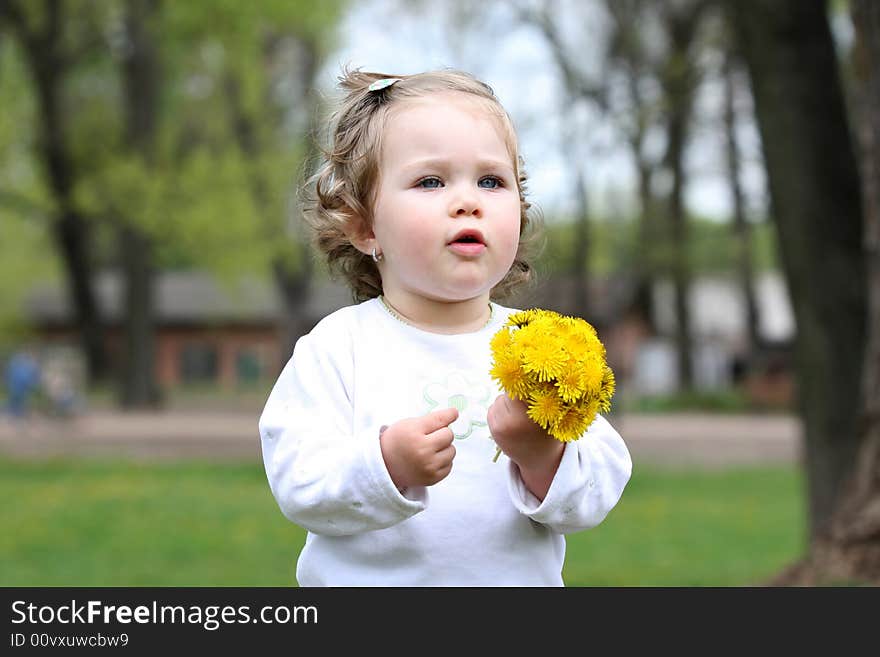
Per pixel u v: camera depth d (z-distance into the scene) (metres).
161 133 34.84
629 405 38.34
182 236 32.19
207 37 32.62
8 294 53.31
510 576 2.52
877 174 7.48
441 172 2.55
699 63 27.83
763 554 11.38
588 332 2.36
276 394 2.69
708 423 32.50
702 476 19.98
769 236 50.69
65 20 34.28
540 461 2.39
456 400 2.59
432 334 2.65
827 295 8.88
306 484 2.44
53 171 35.28
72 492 16.89
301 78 37.12
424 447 2.32
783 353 45.25
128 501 15.77
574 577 9.73
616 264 39.00
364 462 2.34
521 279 3.28
